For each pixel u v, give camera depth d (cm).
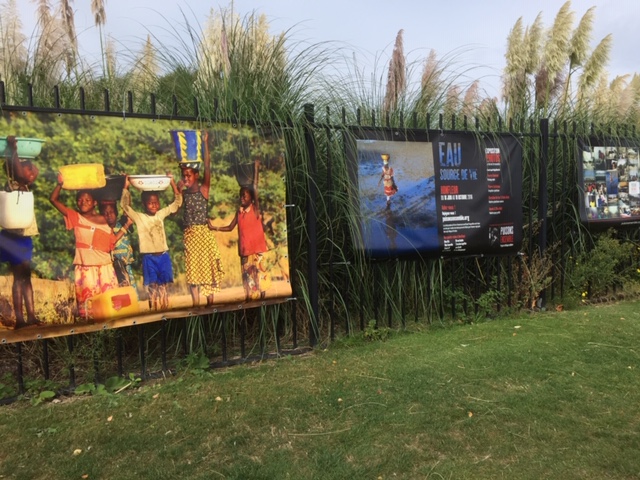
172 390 378
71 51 541
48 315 359
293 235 466
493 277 609
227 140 424
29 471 276
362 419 335
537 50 789
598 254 649
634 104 829
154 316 398
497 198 571
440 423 329
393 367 421
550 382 391
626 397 366
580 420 333
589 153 648
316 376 404
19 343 363
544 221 613
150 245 394
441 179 536
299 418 336
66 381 397
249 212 433
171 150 402
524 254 611
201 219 413
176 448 298
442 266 572
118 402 358
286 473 276
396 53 597
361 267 506
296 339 474
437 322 555
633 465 281
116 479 269
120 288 382
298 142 457
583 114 739
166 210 399
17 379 394
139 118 390
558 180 670
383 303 536
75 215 367
